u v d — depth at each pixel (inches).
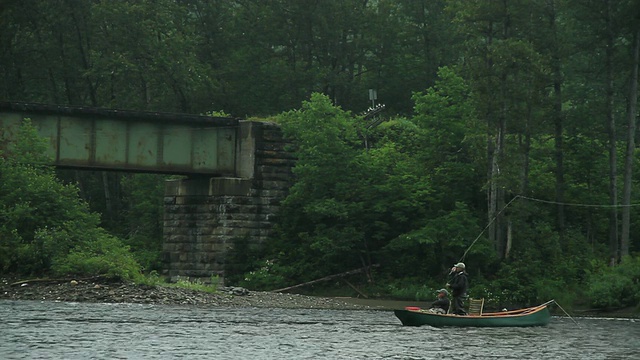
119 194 7534.5
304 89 7736.2
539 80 4734.3
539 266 4675.2
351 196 5275.6
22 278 4111.7
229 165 5305.1
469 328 3038.9
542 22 4945.9
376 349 2381.9
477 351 2390.5
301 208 5305.1
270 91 7800.2
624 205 4788.4
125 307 3511.3
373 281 5014.8
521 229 4842.5
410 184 5285.4
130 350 2241.6
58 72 7204.7
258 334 2694.4
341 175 5275.6
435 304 3174.2
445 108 5383.9
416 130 5689.0
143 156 5098.4
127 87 7322.8
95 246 4350.4
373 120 5772.6
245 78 7810.0
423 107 5413.4
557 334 2950.3
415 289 4813.0
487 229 5027.1
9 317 2955.2
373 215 5201.8
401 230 5241.1
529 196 5206.7
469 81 4867.1
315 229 5226.4
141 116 5078.7
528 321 3184.1
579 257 4817.9
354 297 4840.1
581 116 5049.2
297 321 3221.0
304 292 4982.8
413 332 2854.3
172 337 2534.5
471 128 4859.7
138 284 4042.8
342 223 5231.3
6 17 6707.7
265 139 5305.1
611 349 2534.5
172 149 5167.3
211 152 5260.8
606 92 5118.1
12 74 7101.4
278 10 7805.1
